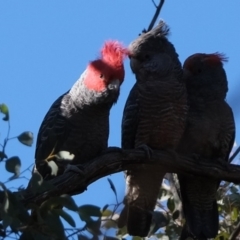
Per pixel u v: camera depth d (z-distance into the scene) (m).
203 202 11.79
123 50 10.80
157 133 11.24
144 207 11.38
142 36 11.68
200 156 11.42
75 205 6.99
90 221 6.98
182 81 11.48
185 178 11.60
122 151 9.91
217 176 10.74
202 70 12.00
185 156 10.76
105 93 10.37
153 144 11.39
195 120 11.70
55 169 8.01
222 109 11.80
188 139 11.73
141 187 11.27
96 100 10.41
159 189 11.29
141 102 11.27
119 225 10.63
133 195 11.35
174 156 10.56
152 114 11.20
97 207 7.03
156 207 11.94
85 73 10.59
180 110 11.25
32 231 6.84
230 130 11.82
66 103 10.75
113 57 10.50
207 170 10.70
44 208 6.95
